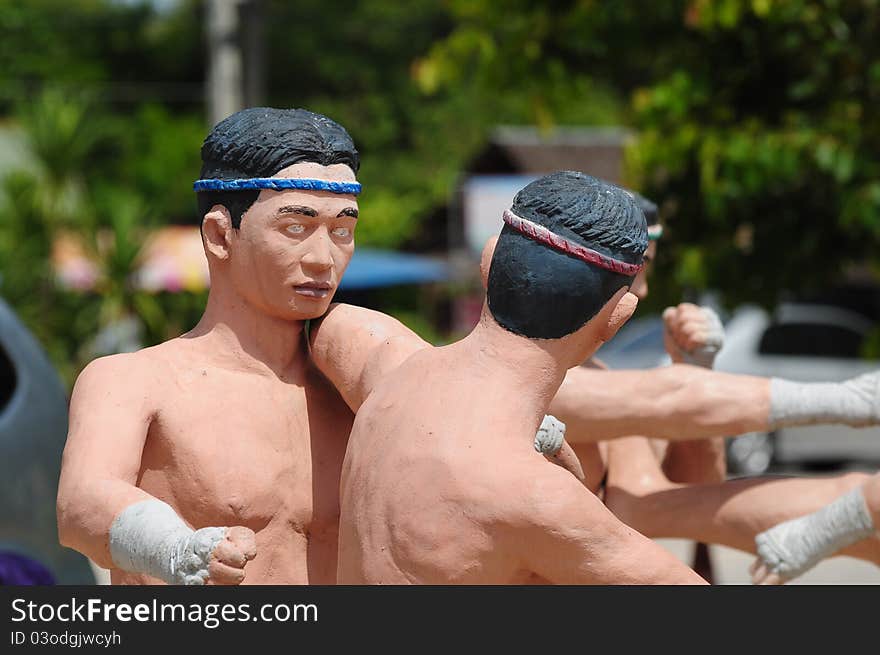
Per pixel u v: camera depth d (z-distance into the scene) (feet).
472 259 143.02
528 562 19.25
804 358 101.81
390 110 198.90
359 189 22.84
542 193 19.92
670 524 26.63
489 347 20.10
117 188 130.72
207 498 21.90
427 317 165.37
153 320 109.91
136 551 19.38
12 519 41.93
